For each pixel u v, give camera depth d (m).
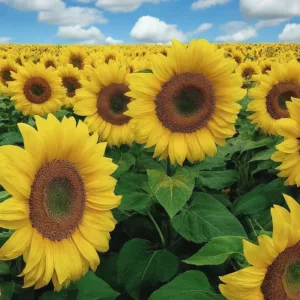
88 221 3.82
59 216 3.61
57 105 9.74
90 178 3.83
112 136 6.78
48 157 3.54
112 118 6.83
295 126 4.57
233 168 6.86
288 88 6.56
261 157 5.74
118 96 6.88
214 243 3.23
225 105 5.00
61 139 3.58
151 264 4.42
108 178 3.86
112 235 5.43
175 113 4.94
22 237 3.29
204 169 6.18
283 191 5.19
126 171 5.66
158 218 5.20
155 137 4.91
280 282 2.78
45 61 15.08
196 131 5.00
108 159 3.85
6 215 3.17
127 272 4.41
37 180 3.41
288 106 4.57
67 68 10.64
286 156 4.68
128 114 4.89
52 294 3.67
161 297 3.23
